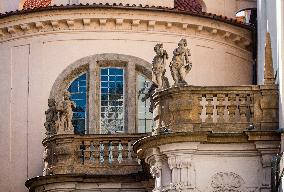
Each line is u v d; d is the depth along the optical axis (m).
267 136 40.00
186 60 41.50
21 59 53.53
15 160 52.56
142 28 53.06
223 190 40.12
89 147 48.81
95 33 53.06
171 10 52.38
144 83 53.09
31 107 52.91
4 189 52.41
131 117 52.62
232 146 40.31
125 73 53.16
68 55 53.09
